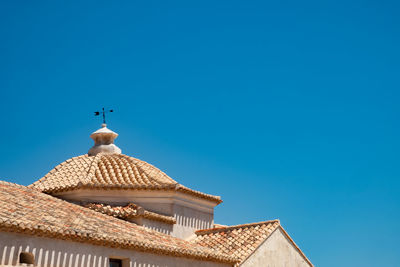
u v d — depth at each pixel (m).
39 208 19.73
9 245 16.55
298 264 28.11
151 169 28.88
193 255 22.14
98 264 18.92
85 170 27.39
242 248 25.39
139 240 20.39
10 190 21.05
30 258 16.61
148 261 20.66
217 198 28.19
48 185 26.83
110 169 27.70
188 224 26.89
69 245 18.17
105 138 30.17
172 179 28.42
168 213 26.17
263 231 26.66
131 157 29.44
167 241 22.33
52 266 17.53
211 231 27.33
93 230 19.31
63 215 19.95
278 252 26.92
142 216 24.42
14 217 17.28
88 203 25.38
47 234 17.38
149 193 26.27
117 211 24.73
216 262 23.66
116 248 19.59
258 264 25.42
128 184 26.02
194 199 27.38
